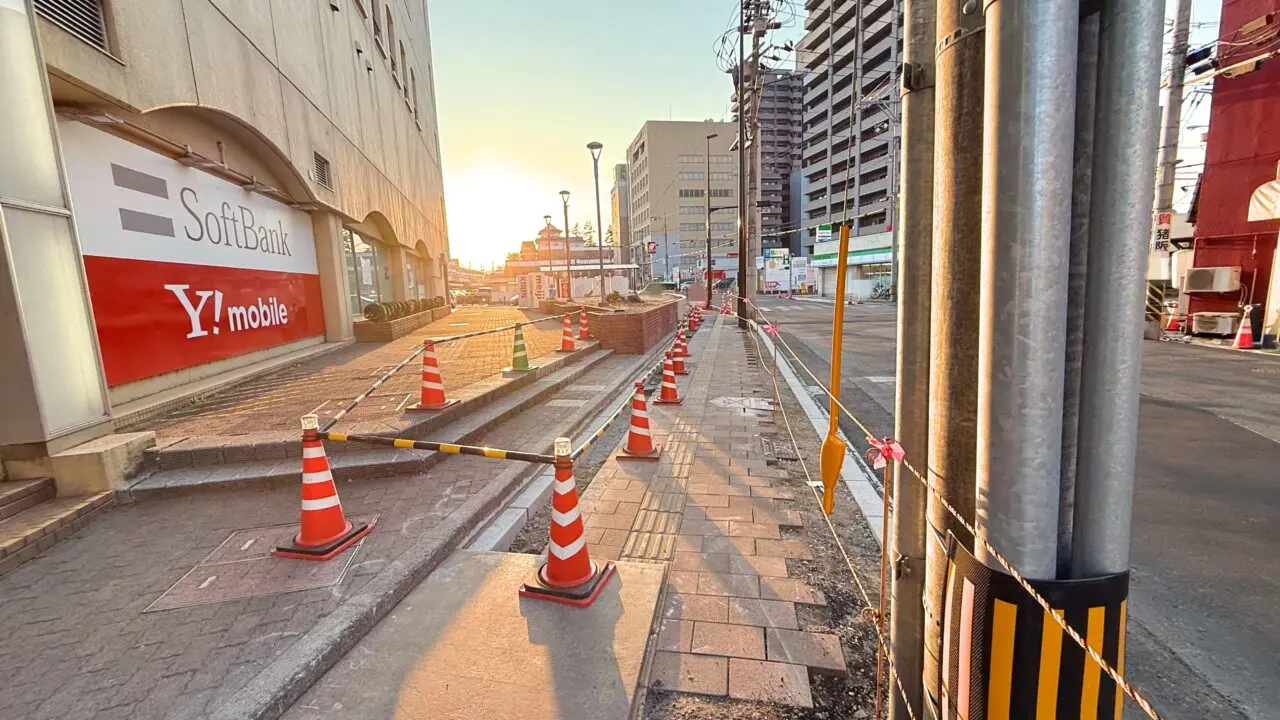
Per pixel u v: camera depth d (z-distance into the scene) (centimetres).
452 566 323
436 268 2791
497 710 214
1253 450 538
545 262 6200
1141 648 271
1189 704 237
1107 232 105
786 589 307
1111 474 111
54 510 372
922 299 160
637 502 427
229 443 463
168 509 403
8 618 281
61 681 237
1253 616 291
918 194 157
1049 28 100
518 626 266
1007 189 106
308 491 341
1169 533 380
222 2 747
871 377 977
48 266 396
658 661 250
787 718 220
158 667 244
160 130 675
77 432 415
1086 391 111
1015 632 113
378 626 269
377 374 845
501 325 1831
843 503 428
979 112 125
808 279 5328
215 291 792
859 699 230
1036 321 107
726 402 776
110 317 591
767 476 482
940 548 141
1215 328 1306
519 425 633
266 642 258
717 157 9425
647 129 9262
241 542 353
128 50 568
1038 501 111
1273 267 1214
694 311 2109
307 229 1144
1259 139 1234
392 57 1833
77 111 548
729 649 258
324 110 1136
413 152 2195
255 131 832
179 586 305
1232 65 1255
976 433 133
